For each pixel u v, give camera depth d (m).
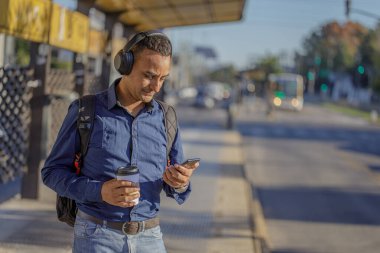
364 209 11.24
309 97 101.38
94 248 2.87
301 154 21.20
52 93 7.96
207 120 36.09
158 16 12.08
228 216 8.61
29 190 7.75
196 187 11.12
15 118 7.23
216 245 6.92
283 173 15.88
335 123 43.69
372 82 65.75
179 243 6.88
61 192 2.88
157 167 2.96
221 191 10.85
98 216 2.88
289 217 10.19
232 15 12.35
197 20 12.87
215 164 15.01
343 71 87.44
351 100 79.75
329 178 15.38
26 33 6.60
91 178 2.88
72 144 2.91
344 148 24.77
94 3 9.18
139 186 2.86
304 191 13.05
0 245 5.67
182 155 3.16
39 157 7.67
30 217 6.89
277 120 42.22
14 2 6.16
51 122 8.31
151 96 2.90
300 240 8.59
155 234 2.99
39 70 7.56
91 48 9.47
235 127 32.50
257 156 19.62
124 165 2.87
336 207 11.33
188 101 64.44
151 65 2.82
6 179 7.08
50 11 7.26
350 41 70.50
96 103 2.91
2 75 6.86
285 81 55.28
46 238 6.02
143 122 2.93
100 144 2.86
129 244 2.89
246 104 60.78
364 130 37.66
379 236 9.04
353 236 8.97
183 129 26.80
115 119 2.88
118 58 2.88
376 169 18.16
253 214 9.09
